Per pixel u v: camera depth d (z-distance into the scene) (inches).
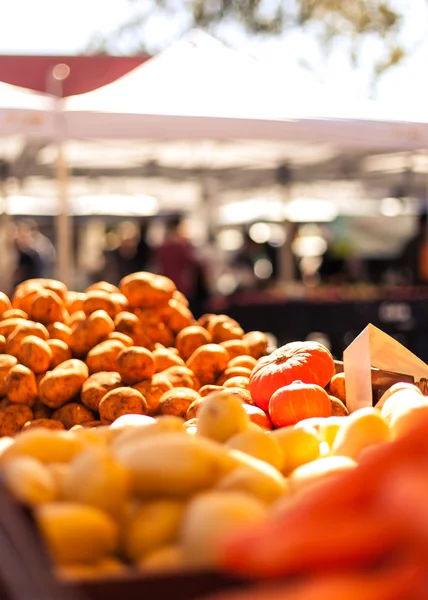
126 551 44.8
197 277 380.2
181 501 47.0
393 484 34.3
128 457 48.6
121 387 109.8
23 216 516.4
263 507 43.7
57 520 42.2
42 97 190.2
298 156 400.8
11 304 132.9
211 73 205.6
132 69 202.8
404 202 587.8
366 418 63.6
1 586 37.3
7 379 112.6
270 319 325.7
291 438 63.1
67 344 121.5
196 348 130.0
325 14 562.9
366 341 99.4
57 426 109.3
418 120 204.1
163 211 588.4
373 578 32.1
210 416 63.7
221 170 450.3
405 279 406.6
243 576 33.8
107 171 438.3
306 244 690.8
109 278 508.7
